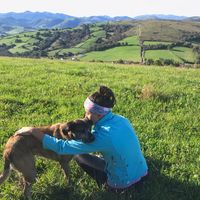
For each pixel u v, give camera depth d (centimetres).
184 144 252
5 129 265
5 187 195
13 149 181
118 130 173
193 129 286
